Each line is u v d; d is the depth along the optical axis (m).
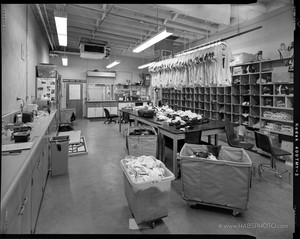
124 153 4.52
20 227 1.36
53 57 9.90
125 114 6.14
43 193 2.63
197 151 2.74
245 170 2.12
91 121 9.39
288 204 2.47
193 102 7.02
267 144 3.15
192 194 2.35
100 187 2.90
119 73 11.48
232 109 5.49
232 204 2.20
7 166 1.42
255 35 5.26
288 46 4.32
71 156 4.26
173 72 4.99
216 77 3.82
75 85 10.55
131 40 7.96
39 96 5.38
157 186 2.02
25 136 2.08
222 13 3.92
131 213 2.26
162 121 4.03
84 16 5.40
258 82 4.68
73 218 2.18
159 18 5.57
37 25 5.76
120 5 4.69
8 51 2.92
